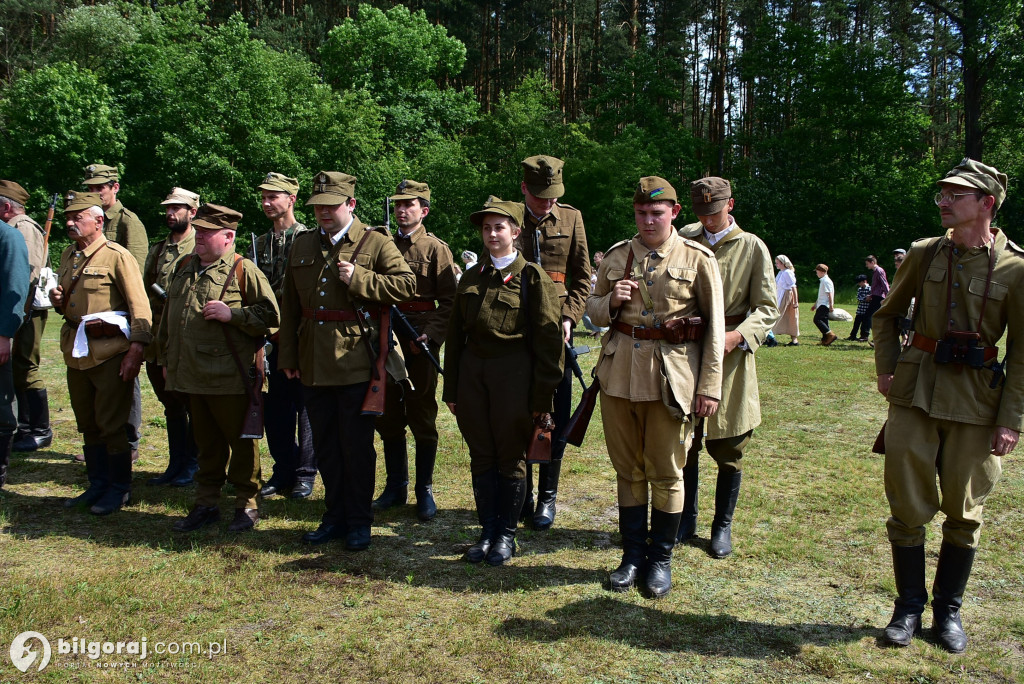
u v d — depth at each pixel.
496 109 35.25
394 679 2.94
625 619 3.45
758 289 4.27
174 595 3.57
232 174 28.66
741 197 37.06
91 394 4.78
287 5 38.50
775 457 6.22
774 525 4.67
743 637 3.31
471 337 4.13
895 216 36.09
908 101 36.75
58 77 28.42
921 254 3.33
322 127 30.78
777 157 38.47
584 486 5.48
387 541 4.39
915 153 38.66
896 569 3.37
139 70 30.80
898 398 3.30
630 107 38.56
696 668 3.05
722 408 4.21
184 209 5.33
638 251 3.80
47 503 4.86
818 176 36.69
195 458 5.49
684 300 3.70
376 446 6.54
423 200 5.04
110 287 4.74
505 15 39.38
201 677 2.94
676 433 3.72
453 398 4.20
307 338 4.25
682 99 41.94
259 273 4.46
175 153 28.89
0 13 32.78
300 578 3.83
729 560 4.16
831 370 10.88
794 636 3.33
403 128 35.66
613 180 32.16
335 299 4.20
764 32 38.22
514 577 3.90
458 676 2.97
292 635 3.25
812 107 37.62
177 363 4.35
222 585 3.70
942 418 3.16
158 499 5.02
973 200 3.08
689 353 3.72
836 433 7.06
